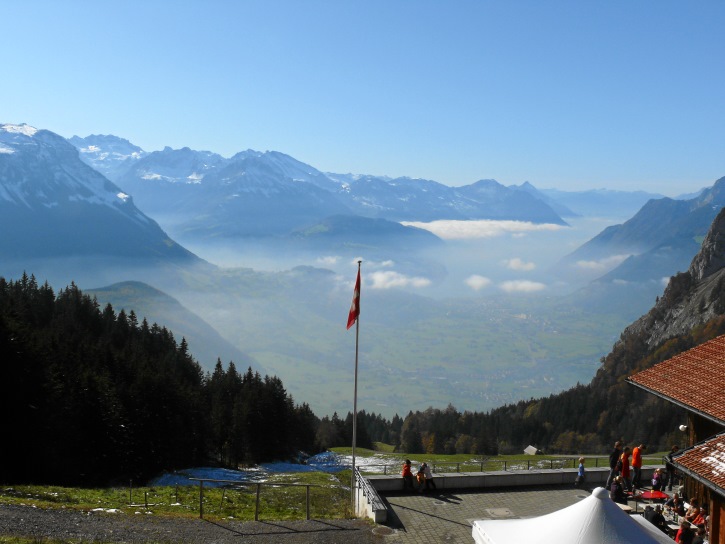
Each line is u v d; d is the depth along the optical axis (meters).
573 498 28.44
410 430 167.62
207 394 105.50
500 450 167.25
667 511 25.59
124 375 87.06
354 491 29.89
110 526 23.22
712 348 30.70
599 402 179.38
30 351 58.41
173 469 69.81
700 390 27.31
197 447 80.88
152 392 72.56
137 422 67.50
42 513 23.97
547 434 174.12
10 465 52.03
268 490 42.06
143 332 140.62
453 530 24.28
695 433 27.86
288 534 23.53
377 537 23.44
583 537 15.26
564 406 187.75
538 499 28.30
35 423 54.25
